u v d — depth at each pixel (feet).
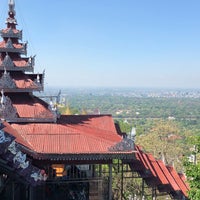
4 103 126.21
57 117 135.54
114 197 163.02
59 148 114.62
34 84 137.59
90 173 143.54
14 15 144.77
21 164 80.74
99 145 118.42
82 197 126.31
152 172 145.28
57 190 125.49
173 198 144.77
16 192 102.68
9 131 116.16
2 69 136.05
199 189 100.27
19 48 139.23
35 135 119.44
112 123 152.46
